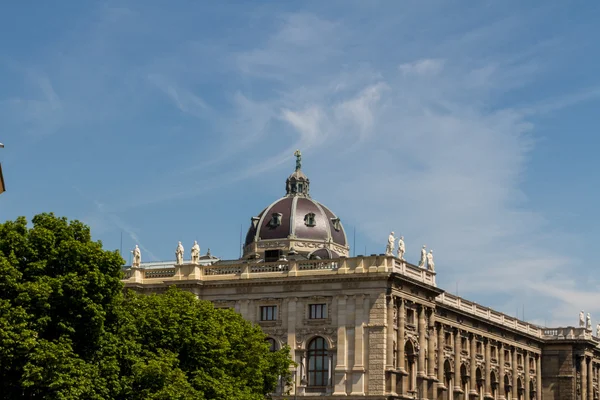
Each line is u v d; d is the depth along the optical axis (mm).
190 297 91625
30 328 71000
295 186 161875
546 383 167125
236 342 95188
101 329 74500
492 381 149125
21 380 70062
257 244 153750
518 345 158125
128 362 78500
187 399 79000
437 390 129125
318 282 116438
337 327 114625
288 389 108250
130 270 124562
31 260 74438
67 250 74938
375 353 112312
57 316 73562
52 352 69688
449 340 136500
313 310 116875
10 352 68875
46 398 70000
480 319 144500
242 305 119938
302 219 153375
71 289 72938
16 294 71562
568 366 166000
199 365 87312
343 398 112438
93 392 71750
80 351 75000
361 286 114562
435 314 131875
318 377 115188
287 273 118250
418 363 120125
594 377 177875
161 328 85125
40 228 75188
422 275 122312
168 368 78688
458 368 137125
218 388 84688
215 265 122688
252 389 94375
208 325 88875
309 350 116250
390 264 114500
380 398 111000
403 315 116688
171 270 123812
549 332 168750
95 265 75188
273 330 117812
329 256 131750
